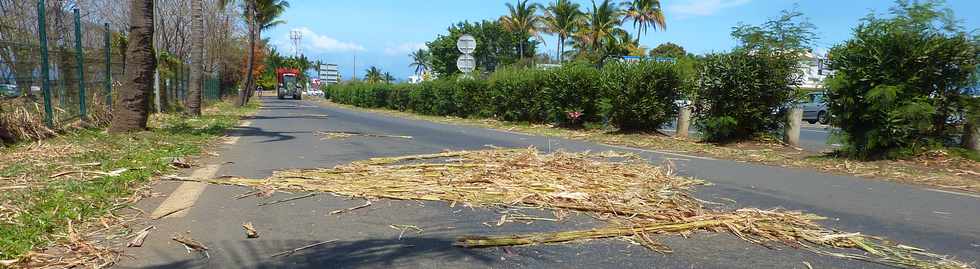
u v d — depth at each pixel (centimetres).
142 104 1118
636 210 502
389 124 1766
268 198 548
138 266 360
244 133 1266
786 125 1142
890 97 824
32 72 980
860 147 890
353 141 1130
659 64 1424
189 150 874
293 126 1559
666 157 945
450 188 586
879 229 473
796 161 903
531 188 582
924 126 838
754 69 1151
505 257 385
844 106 901
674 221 470
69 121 1101
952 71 841
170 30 3109
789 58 1150
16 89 944
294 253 389
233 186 602
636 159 882
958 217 520
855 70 879
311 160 824
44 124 966
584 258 385
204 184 607
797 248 413
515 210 510
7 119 870
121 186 568
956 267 379
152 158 743
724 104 1175
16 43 941
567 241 421
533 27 5741
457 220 477
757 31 1165
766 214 498
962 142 872
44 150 776
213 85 3744
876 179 735
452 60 6191
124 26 2591
